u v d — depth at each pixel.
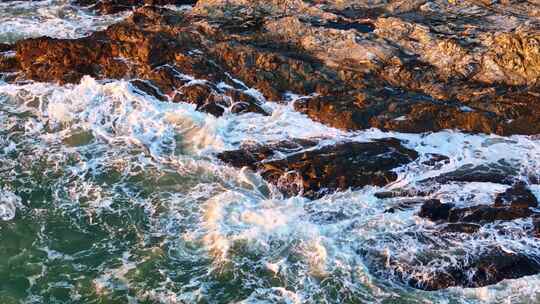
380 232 13.73
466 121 16.20
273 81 17.81
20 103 18.23
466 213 13.87
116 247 13.88
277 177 15.16
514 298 12.34
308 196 14.73
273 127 16.64
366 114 16.45
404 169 15.16
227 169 15.69
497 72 17.47
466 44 18.25
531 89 16.91
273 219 14.12
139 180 15.65
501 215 13.74
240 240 13.74
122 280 13.05
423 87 17.44
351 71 17.92
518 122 16.17
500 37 17.84
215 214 14.41
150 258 13.54
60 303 12.59
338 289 12.68
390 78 17.78
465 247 13.22
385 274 12.91
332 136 16.14
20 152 16.56
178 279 13.05
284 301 12.52
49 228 14.38
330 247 13.45
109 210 14.84
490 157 15.45
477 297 12.44
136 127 17.19
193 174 15.73
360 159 15.34
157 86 18.09
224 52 18.62
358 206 14.41
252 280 12.98
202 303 12.55
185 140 16.72
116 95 17.88
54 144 16.84
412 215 14.10
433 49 18.33
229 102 17.44
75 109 17.86
